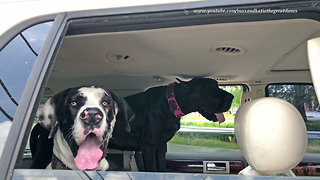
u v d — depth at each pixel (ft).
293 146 3.36
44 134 5.88
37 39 3.15
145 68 7.57
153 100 8.31
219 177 2.89
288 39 5.49
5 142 2.73
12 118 2.81
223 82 9.29
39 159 5.64
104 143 4.96
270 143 3.38
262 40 5.55
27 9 3.28
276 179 2.86
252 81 9.00
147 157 8.06
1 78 3.01
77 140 4.70
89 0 3.26
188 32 4.94
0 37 3.15
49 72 3.02
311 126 8.17
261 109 3.49
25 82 2.96
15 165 2.67
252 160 3.47
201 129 9.52
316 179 2.84
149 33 4.99
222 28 4.69
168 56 6.67
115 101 5.82
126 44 5.76
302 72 8.11
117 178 2.91
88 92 5.13
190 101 8.30
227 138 9.20
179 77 8.61
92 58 6.67
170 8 3.16
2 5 3.34
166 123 8.27
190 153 9.42
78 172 2.92
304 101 8.33
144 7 3.19
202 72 8.18
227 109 8.93
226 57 6.79
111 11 3.21
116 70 7.61
